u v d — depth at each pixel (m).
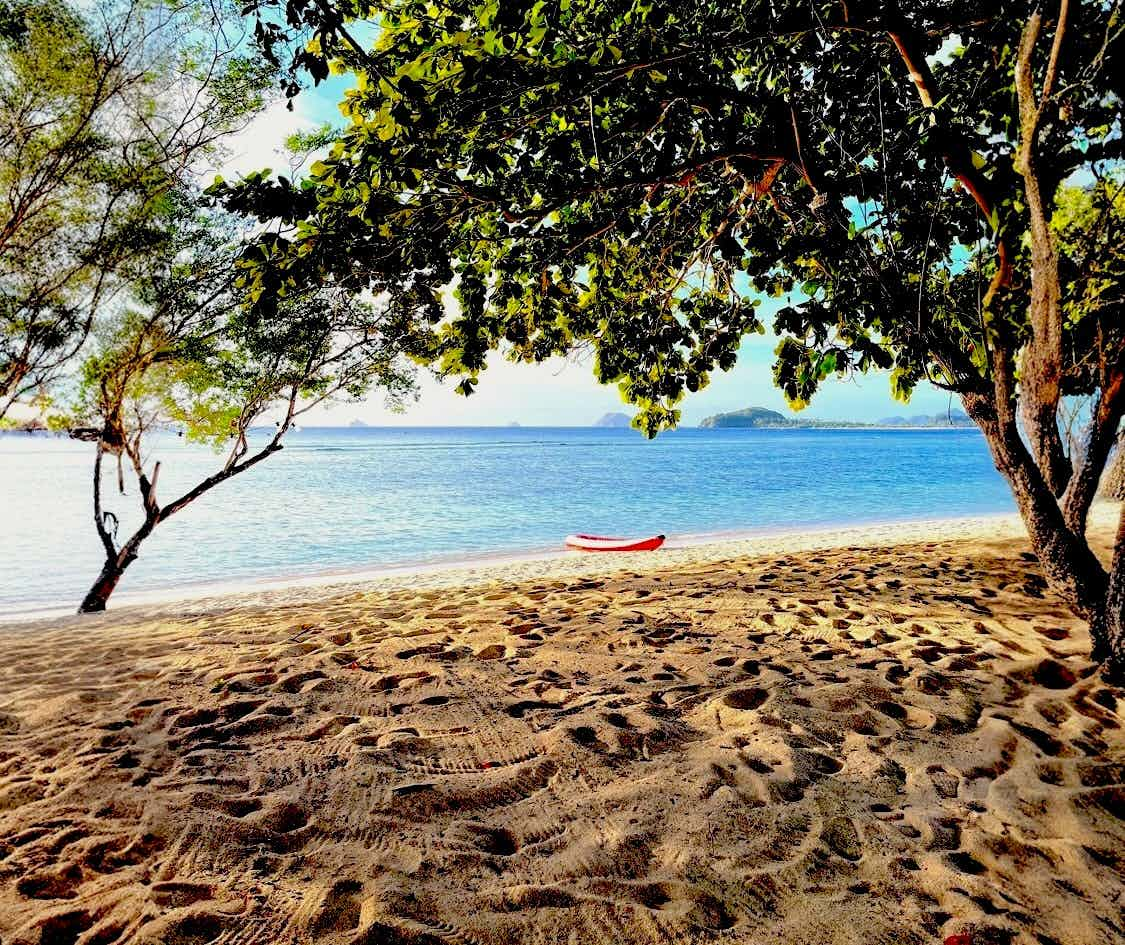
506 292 5.28
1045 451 4.34
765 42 3.53
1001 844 2.67
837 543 13.71
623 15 3.59
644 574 9.50
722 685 4.41
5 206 8.20
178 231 9.33
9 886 2.37
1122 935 2.18
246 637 6.33
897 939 2.14
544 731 3.70
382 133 3.27
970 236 4.15
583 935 2.16
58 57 7.64
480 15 3.28
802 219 4.52
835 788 3.08
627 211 4.69
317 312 9.46
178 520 23.20
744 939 2.15
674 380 5.86
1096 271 4.11
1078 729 3.67
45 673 5.30
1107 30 2.94
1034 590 7.05
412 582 11.33
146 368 10.09
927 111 3.23
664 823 2.78
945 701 4.06
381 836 2.69
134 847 2.60
